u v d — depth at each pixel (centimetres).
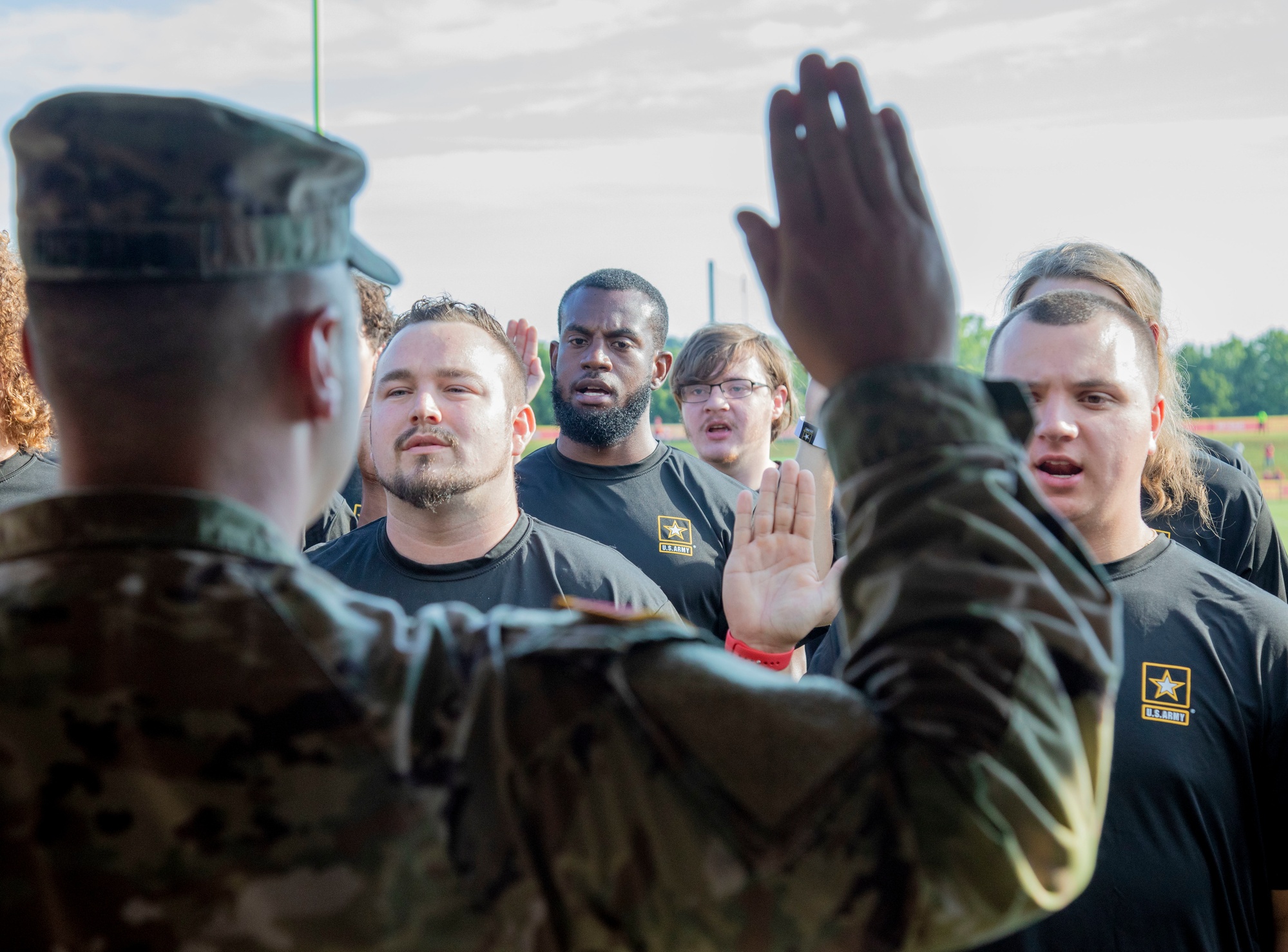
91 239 67
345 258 79
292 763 65
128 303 68
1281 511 1560
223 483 71
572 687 68
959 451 70
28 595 68
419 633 73
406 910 64
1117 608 71
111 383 69
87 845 64
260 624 68
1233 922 169
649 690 67
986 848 62
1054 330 183
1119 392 180
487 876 65
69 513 70
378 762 66
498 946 65
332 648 69
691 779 64
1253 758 176
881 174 72
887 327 72
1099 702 68
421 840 65
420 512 241
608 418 375
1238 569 272
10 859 64
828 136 72
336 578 251
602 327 378
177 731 65
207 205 68
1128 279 261
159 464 70
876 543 69
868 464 71
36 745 65
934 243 74
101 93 70
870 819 63
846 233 71
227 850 64
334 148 74
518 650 70
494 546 247
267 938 63
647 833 64
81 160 67
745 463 447
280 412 73
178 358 69
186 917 63
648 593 252
